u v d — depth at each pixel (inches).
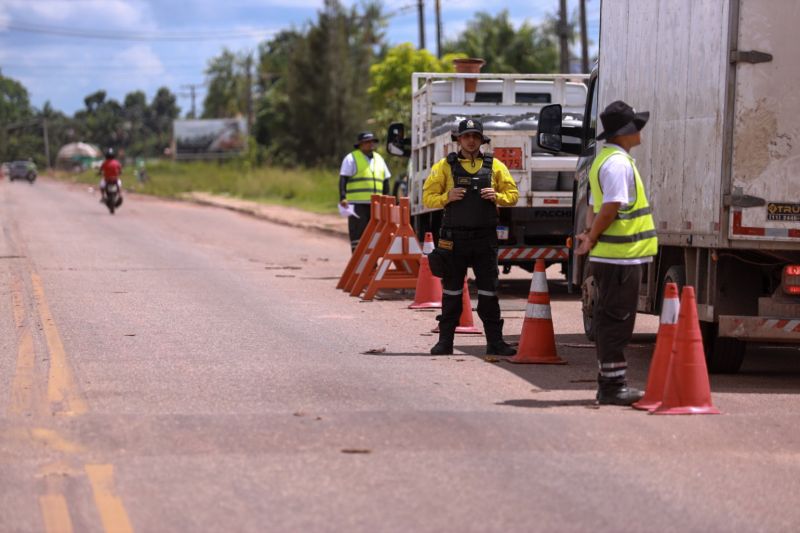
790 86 633.6
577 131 918.4
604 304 579.2
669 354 565.9
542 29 4001.0
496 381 642.2
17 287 1113.4
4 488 413.4
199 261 1486.2
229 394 584.1
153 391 592.4
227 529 370.3
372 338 815.1
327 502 399.2
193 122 7313.0
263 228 2290.8
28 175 6235.2
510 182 734.5
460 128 727.1
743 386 658.2
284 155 5167.3
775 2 628.4
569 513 391.9
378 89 2999.5
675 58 700.7
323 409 546.0
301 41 5049.2
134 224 2311.8
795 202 636.1
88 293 1077.8
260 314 948.0
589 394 607.5
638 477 440.8
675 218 700.0
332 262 1541.6
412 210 1314.0
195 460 452.4
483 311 737.6
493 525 377.1
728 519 392.5
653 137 737.0
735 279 665.6
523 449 477.4
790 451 489.4
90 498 401.7
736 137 631.8
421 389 606.9
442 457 461.4
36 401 563.5
